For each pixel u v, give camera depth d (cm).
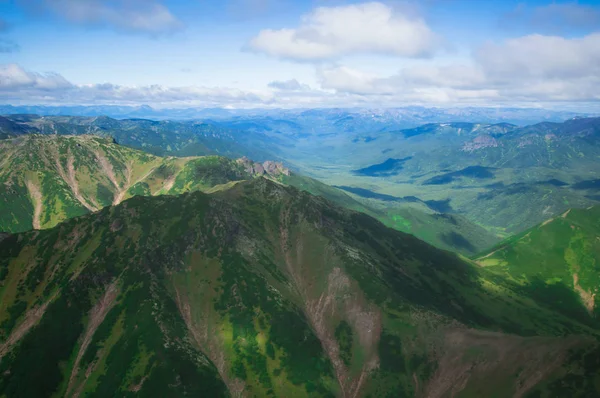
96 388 15262
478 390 14700
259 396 15688
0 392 15075
